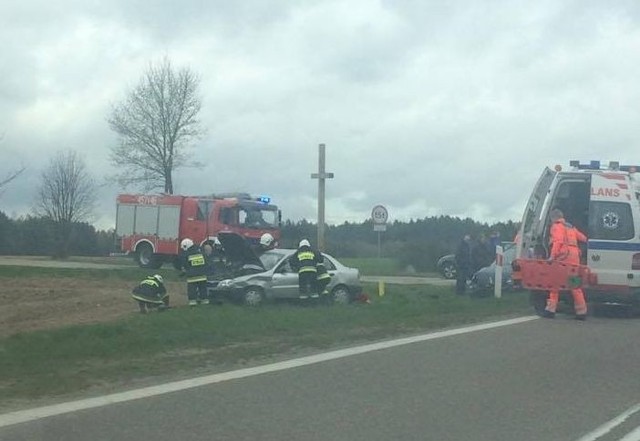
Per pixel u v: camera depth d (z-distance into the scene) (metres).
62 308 19.77
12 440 7.29
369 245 52.22
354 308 17.31
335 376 10.23
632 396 9.23
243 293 18.36
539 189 17.45
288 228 40.47
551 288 16.28
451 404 8.74
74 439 7.32
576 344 12.91
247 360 11.41
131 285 26.11
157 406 8.60
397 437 7.42
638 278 16.25
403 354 11.88
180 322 14.43
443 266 34.03
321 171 28.66
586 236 16.78
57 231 54.44
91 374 10.30
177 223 33.66
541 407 8.66
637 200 16.61
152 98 50.38
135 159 50.50
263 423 7.90
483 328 14.72
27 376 10.21
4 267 32.00
